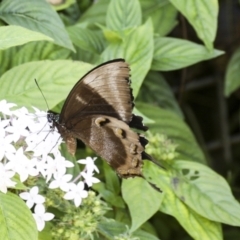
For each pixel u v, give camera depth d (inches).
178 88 70.4
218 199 59.3
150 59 60.0
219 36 69.3
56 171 56.6
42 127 56.6
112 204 59.7
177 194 59.4
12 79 58.4
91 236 57.4
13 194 56.3
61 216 58.4
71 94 56.4
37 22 59.8
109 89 56.4
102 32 62.3
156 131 62.5
